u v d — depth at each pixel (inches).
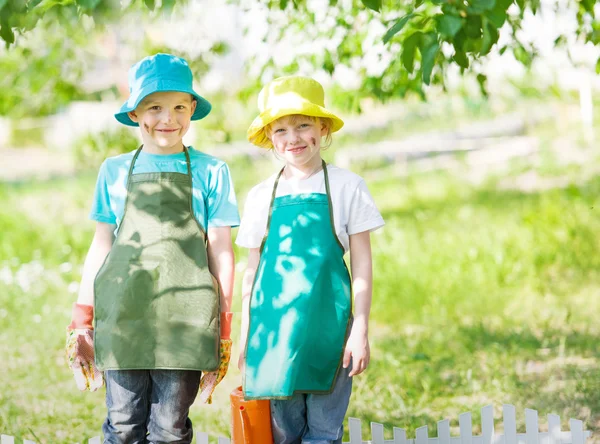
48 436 193.6
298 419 136.9
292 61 263.9
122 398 131.6
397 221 434.6
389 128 708.7
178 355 129.0
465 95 624.1
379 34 248.4
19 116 386.0
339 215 134.1
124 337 129.3
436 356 247.3
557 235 376.5
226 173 137.3
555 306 293.6
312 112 133.2
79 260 387.5
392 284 325.1
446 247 370.0
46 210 517.0
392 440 155.4
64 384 233.9
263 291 133.6
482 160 596.4
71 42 314.3
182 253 131.6
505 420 156.3
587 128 603.2
